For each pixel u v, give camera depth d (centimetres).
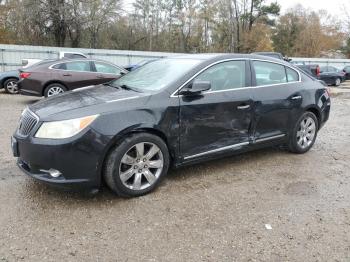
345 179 478
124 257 299
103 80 1117
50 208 373
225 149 472
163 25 4597
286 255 307
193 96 434
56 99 425
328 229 349
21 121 402
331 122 898
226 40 4681
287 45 5712
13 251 301
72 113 368
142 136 394
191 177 468
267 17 4697
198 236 331
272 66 534
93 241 319
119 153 381
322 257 306
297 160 552
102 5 3431
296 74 571
